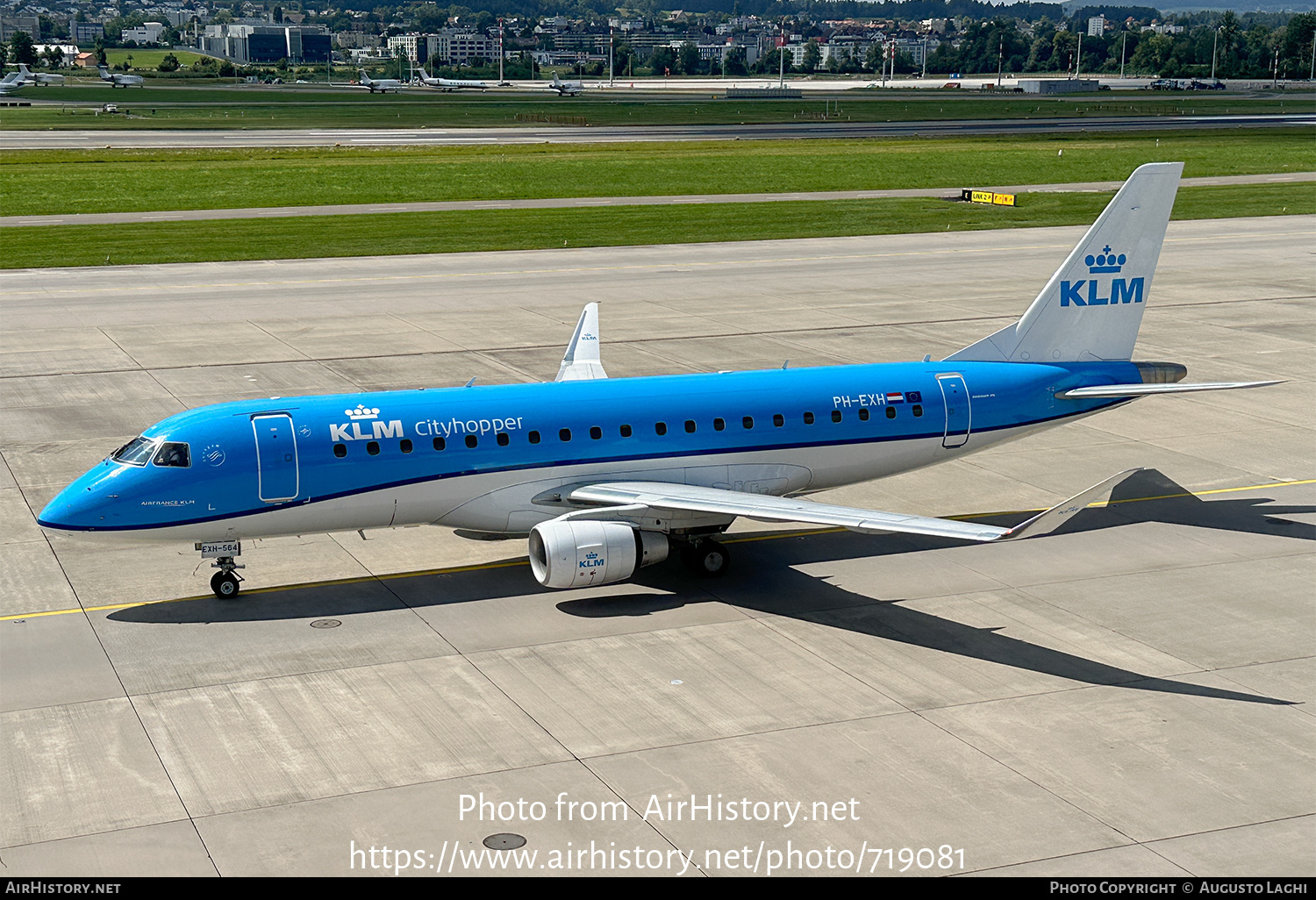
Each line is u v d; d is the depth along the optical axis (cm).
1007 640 2714
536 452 3061
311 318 6406
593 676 2528
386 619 2838
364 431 2948
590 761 2180
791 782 2105
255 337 5969
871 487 3881
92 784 2100
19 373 5250
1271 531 3453
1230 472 4016
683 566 3200
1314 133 17938
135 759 2188
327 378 5159
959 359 3506
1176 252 8619
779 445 3269
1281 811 2016
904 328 6175
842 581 3097
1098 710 2375
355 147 15588
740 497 2961
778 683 2494
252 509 2881
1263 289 7238
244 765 2166
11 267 7831
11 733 2278
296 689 2472
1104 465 4103
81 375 5225
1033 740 2250
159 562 3200
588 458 3105
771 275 7762
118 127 19338
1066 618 2841
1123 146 15825
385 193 11350
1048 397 3509
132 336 5975
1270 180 12694
